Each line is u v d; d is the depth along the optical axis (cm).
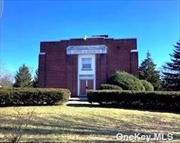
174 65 5231
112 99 2298
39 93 2152
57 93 2178
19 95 2122
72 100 2802
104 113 1850
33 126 1402
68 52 4122
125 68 3981
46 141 1139
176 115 1958
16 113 1736
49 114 1756
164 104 2247
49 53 4156
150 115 1883
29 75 6034
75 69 4094
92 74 4050
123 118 1748
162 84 5391
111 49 4047
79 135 1255
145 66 5775
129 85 3238
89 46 4088
